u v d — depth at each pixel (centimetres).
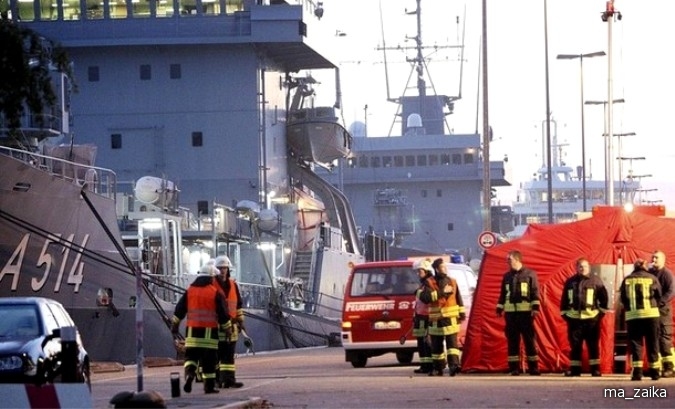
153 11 11825
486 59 10825
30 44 7856
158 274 9056
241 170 12025
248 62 12044
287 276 12131
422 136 19975
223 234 10344
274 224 11319
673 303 5106
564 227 5272
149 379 5706
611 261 5222
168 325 8150
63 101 8144
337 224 13962
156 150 12006
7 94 7719
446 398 4038
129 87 12025
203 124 12044
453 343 5281
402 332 6456
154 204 9119
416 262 6538
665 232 5228
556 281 5250
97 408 3934
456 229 19925
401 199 19288
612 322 5138
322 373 5834
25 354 3997
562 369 5228
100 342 7594
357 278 6588
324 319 12044
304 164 13612
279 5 11862
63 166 7531
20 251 6794
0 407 2548
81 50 11944
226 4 11900
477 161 19888
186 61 12031
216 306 4362
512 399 3962
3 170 6531
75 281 7312
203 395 4259
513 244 5322
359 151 19788
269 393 4394
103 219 7625
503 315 5209
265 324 10531
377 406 3812
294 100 13312
